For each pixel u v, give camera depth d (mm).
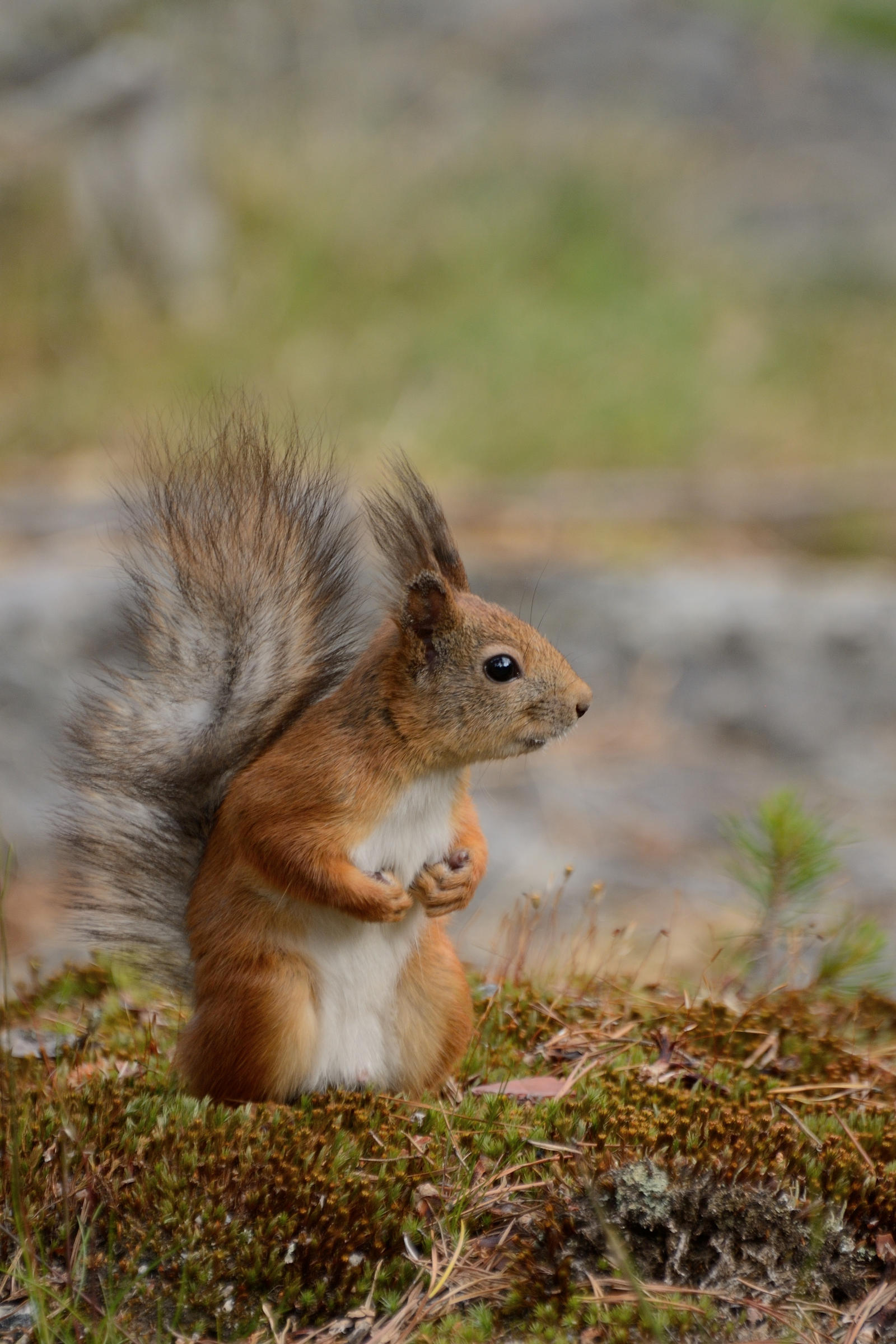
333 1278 4695
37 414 18734
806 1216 4703
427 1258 4793
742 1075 6223
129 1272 4676
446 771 5828
